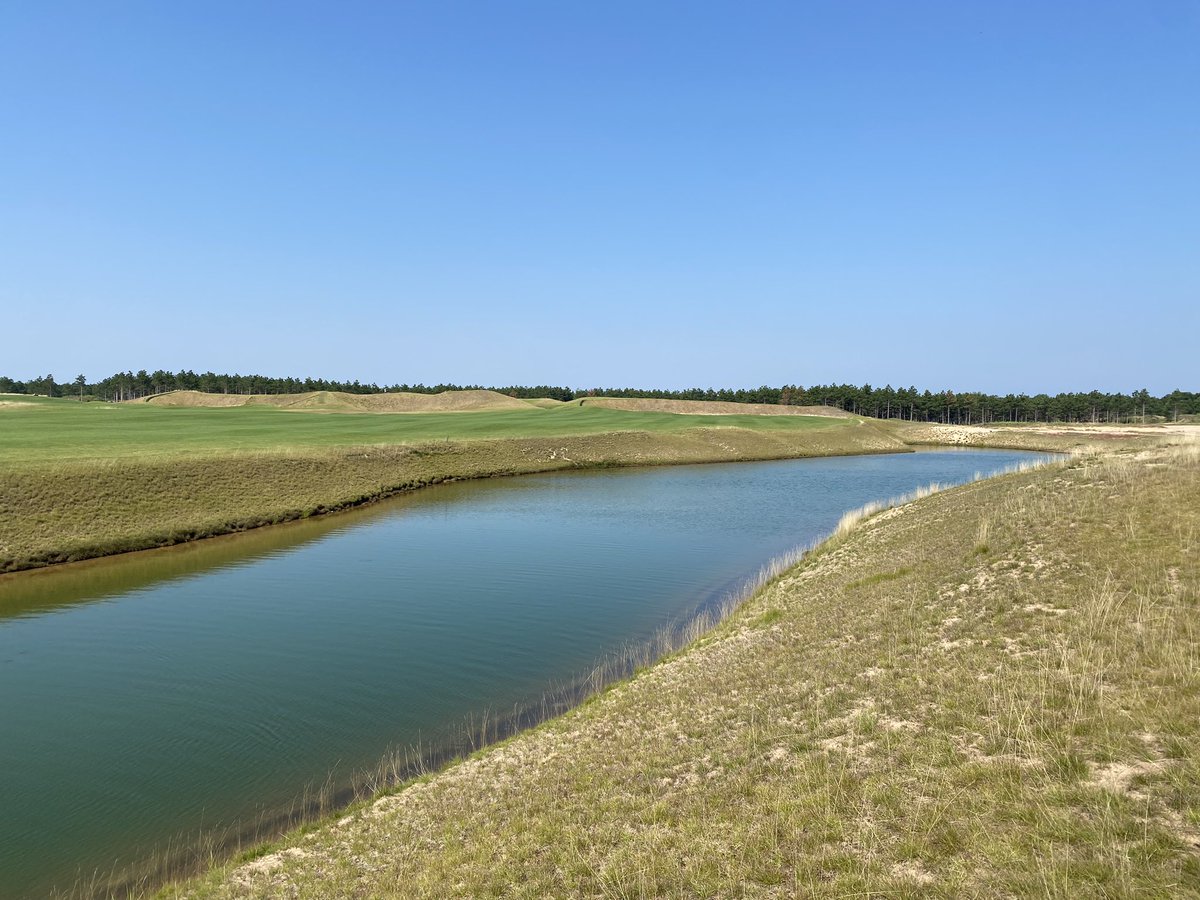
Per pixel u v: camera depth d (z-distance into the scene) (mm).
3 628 18781
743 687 11969
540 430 74188
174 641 17688
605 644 17391
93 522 29016
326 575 24547
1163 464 21594
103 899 8383
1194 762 6777
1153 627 10484
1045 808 6574
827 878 6297
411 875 7875
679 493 46594
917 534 21641
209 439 49812
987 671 10195
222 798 10617
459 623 19109
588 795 9047
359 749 12102
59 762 11688
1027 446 89125
